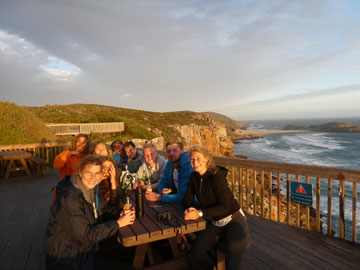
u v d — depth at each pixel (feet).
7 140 34.35
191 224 6.91
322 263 9.18
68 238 6.22
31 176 25.11
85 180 6.43
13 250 10.59
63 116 104.88
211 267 7.78
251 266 9.04
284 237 11.37
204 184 8.08
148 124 112.37
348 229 42.80
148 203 9.16
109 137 73.36
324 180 85.61
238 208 7.98
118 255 8.73
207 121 169.17
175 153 9.59
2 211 15.66
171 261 7.87
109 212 8.57
